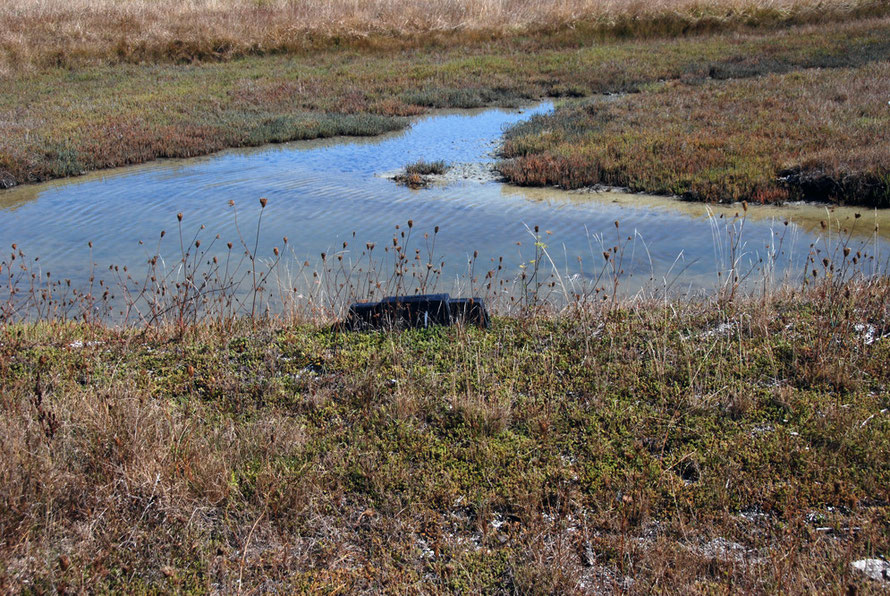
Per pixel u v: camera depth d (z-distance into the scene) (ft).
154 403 15.35
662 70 71.00
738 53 76.69
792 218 34.50
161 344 20.16
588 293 24.39
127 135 50.88
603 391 16.39
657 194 39.17
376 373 17.54
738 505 12.79
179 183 42.55
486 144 51.34
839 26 91.09
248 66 77.56
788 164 39.81
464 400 15.96
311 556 11.87
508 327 20.40
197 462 13.32
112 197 39.91
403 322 20.53
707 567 11.28
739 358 17.65
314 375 17.76
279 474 13.55
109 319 24.26
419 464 14.19
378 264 29.14
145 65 77.66
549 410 15.83
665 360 17.42
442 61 78.84
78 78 71.15
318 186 41.47
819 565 10.91
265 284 27.14
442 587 11.09
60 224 35.50
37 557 11.13
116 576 11.08
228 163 47.34
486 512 12.74
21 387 16.71
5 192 41.60
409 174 43.29
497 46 85.56
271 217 35.91
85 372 18.04
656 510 12.70
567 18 92.84
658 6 95.30
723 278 27.17
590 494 13.24
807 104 53.67
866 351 17.81
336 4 96.02
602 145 46.26
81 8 89.25
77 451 13.61
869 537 11.49
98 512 12.30
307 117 57.72
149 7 92.43
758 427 15.14
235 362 18.71
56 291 26.91
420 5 96.89
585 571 11.39
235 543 12.09
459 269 28.68
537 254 30.27
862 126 46.21
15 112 57.36
